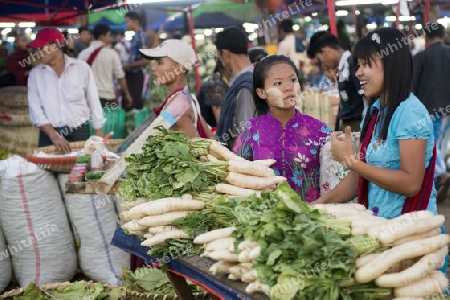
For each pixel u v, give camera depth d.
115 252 5.11
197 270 2.54
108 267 5.09
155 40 8.66
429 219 2.11
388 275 1.99
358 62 2.63
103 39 8.14
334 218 2.21
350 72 5.64
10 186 4.94
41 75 6.36
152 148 3.09
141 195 3.05
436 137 6.94
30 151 6.80
